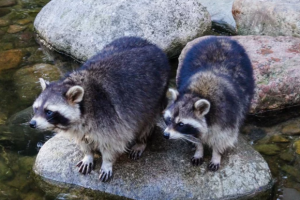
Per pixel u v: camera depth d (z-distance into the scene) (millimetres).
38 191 2957
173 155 2990
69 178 2961
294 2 3570
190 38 3604
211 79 2932
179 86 3090
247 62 3119
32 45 3719
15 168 3041
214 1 3988
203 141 2924
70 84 2844
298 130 3195
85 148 2928
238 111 2936
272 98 3252
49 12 3730
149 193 2906
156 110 2986
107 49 3033
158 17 3551
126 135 2885
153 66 2979
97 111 2834
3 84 3449
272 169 3033
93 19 3553
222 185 2908
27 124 3229
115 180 2932
